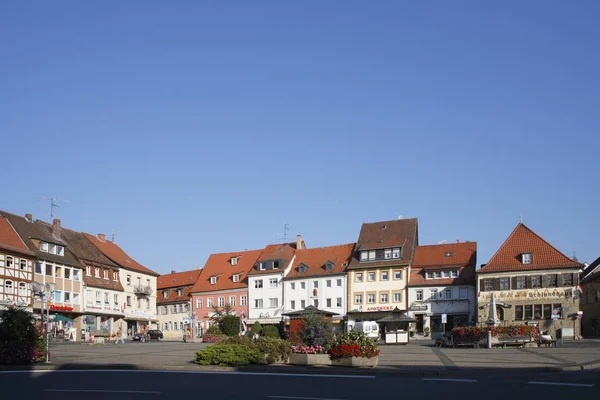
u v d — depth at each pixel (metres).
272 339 28.56
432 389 19.17
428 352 37.94
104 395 18.11
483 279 73.12
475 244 83.12
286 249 96.38
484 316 72.12
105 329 80.25
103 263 83.88
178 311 104.38
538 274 70.62
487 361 29.61
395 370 24.67
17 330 29.41
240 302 95.62
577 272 69.00
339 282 87.56
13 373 25.52
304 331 28.19
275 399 17.27
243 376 23.33
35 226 75.19
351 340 26.81
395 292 83.12
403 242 84.62
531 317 70.19
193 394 18.27
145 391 18.97
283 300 91.44
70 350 41.19
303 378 22.62
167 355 35.69
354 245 91.50
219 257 104.25
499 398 17.09
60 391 19.06
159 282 110.88
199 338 78.19
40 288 35.53
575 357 31.45
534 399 16.86
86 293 78.81
